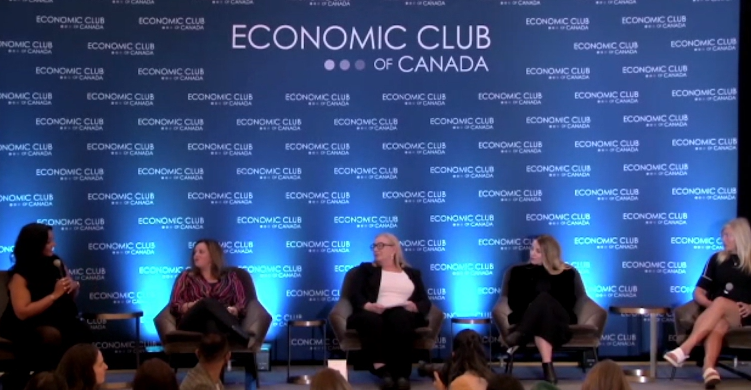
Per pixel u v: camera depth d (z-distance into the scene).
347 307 6.41
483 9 7.01
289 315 6.95
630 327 7.01
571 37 7.02
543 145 7.01
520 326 6.15
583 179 7.01
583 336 6.20
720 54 7.00
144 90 6.86
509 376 3.12
